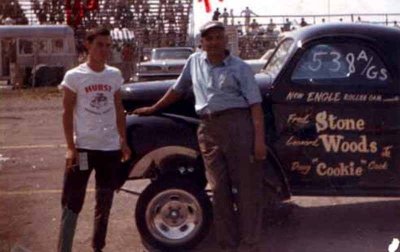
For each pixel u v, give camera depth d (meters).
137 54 33.81
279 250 7.43
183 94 7.42
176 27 35.47
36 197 9.76
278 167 7.41
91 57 6.73
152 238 7.34
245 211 6.88
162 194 7.30
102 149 6.77
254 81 6.89
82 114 6.74
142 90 7.65
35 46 35.62
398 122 7.46
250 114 6.89
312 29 7.67
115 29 34.28
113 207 9.18
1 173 11.61
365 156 7.47
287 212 8.24
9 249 7.52
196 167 7.48
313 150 7.45
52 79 34.88
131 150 7.29
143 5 35.06
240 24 26.83
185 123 7.34
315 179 7.49
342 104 7.44
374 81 7.47
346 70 7.51
